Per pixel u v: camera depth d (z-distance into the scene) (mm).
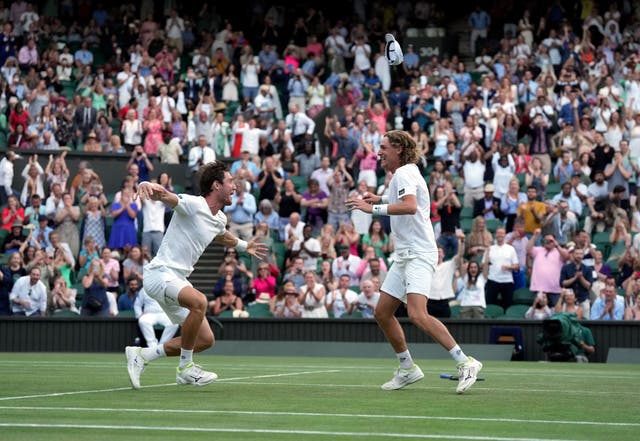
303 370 20297
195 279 34438
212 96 42125
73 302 31375
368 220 34719
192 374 13898
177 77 47344
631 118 40219
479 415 10891
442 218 33250
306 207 35438
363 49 47562
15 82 44125
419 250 13492
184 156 40312
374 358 28141
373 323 28688
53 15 52812
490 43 50281
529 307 30172
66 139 40562
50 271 31641
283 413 10922
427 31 51062
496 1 53000
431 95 41750
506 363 25703
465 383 13469
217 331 29625
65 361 23609
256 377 17547
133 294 30531
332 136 39312
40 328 30000
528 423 10156
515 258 30781
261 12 54062
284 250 34438
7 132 42250
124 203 33906
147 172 37469
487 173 36219
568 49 46500
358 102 43188
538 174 35719
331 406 11758
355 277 31531
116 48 48094
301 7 54938
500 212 35375
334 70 47406
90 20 52375
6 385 15047
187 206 13469
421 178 13578
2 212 35781
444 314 28938
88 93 43250
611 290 28266
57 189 35281
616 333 27266
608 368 22781
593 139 38156
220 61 48094
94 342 29812
